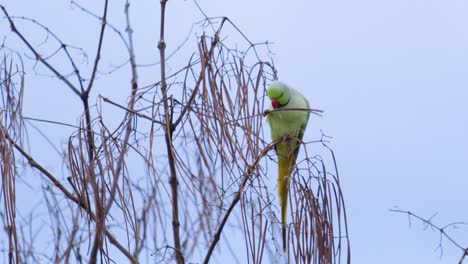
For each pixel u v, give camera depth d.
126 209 7.71
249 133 8.03
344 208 7.85
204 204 8.12
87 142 8.09
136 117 8.36
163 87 8.48
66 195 8.38
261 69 8.29
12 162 7.83
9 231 7.66
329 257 7.66
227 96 8.11
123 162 7.91
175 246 8.25
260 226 7.67
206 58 8.22
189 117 8.33
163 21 9.10
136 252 7.70
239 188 7.97
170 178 8.48
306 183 7.84
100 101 8.15
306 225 7.71
